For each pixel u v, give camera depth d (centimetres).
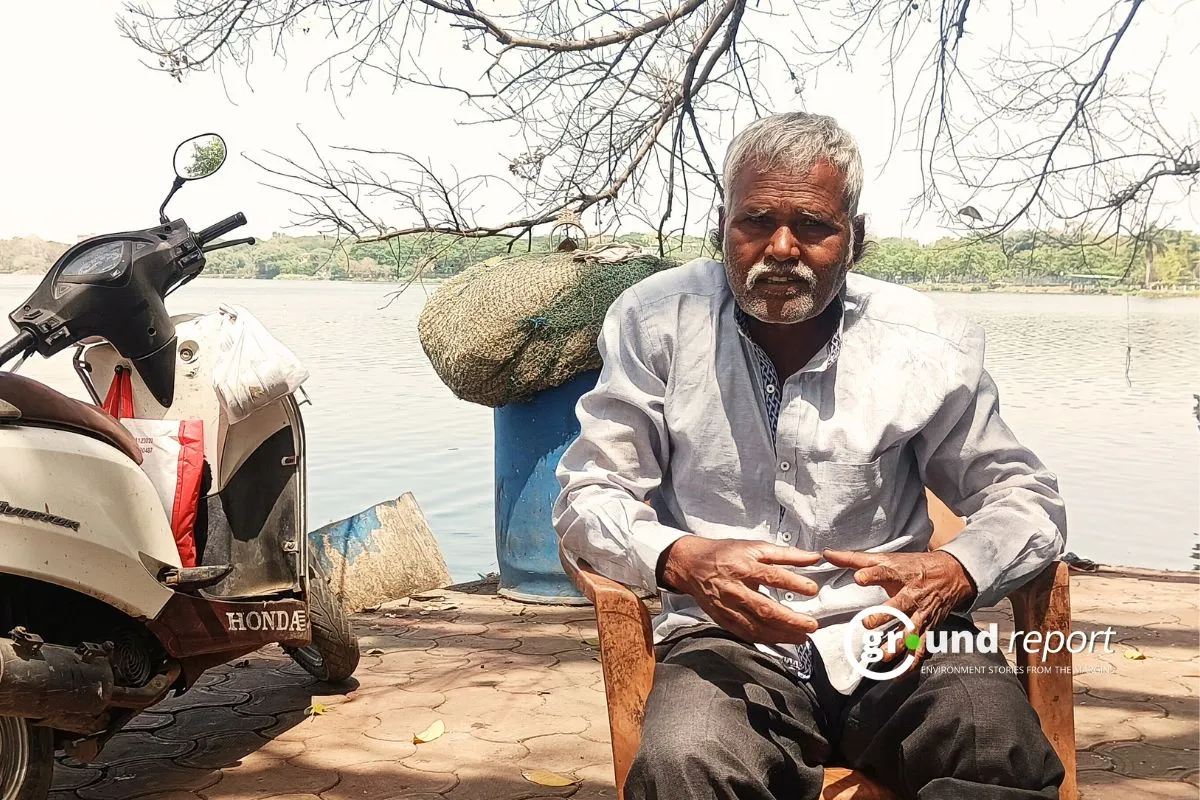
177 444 301
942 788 169
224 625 285
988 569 182
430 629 444
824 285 189
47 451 241
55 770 300
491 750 307
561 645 415
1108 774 287
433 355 475
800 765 179
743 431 199
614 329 208
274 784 287
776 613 176
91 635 265
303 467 317
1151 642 409
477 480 893
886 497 200
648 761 164
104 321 290
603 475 201
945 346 200
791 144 187
